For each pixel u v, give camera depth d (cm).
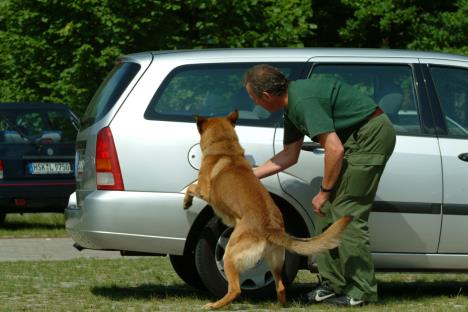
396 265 1195
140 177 1161
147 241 1156
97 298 1234
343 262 1138
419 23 3650
